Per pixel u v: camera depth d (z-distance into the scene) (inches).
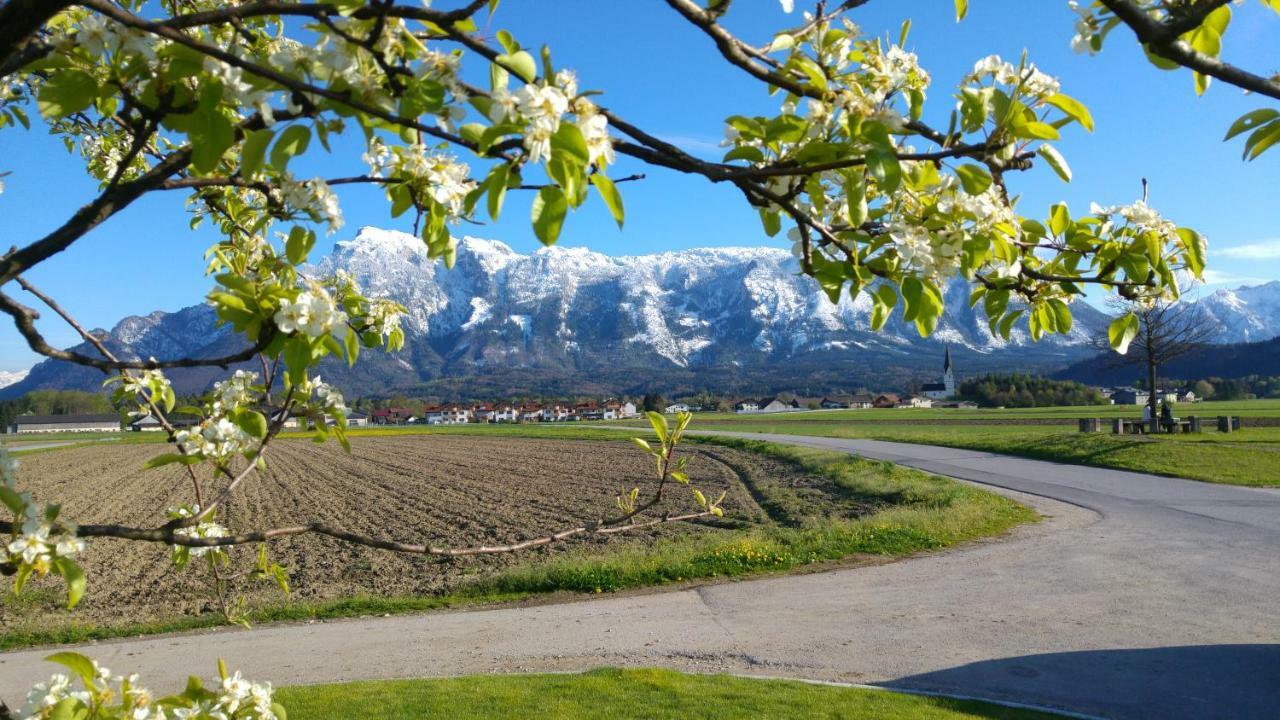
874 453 1310.3
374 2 47.4
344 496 1083.9
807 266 65.5
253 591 510.6
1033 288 75.1
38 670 339.6
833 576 456.1
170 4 82.0
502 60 47.0
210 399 90.0
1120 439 1152.8
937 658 302.7
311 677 315.0
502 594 464.8
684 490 976.3
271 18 82.8
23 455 2284.7
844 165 54.9
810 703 255.0
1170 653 291.6
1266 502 641.6
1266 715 237.0
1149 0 55.1
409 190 64.5
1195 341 1219.9
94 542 742.5
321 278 97.2
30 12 45.2
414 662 331.9
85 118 96.9
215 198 97.3
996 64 58.9
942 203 62.4
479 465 1524.4
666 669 301.6
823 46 61.0
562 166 47.9
